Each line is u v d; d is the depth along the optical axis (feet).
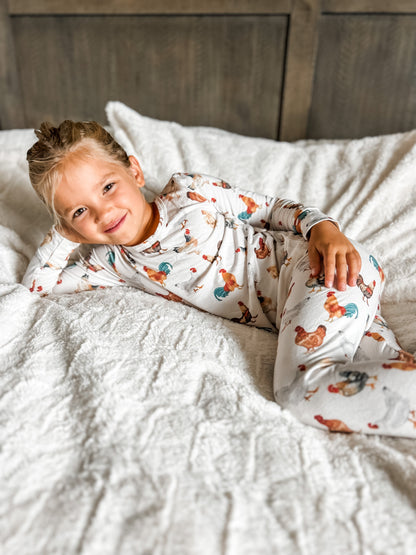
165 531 1.55
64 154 2.63
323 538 1.56
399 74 4.17
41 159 2.66
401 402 1.95
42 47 4.65
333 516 1.64
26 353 2.41
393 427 1.95
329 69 4.27
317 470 1.83
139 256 3.04
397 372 2.01
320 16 4.06
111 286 3.26
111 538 1.54
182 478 1.77
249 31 4.23
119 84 4.69
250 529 1.58
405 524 1.61
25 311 2.80
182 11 4.22
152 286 3.08
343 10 3.99
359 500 1.71
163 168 3.88
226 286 2.89
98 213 2.71
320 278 2.52
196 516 1.61
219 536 1.55
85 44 4.55
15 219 3.72
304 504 1.69
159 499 1.67
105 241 2.86
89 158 2.67
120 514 1.62
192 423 2.02
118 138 4.04
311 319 2.33
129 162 3.02
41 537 1.55
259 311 2.86
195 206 3.01
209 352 2.49
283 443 1.96
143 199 3.00
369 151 3.84
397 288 2.98
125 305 2.87
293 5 4.03
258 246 2.98
